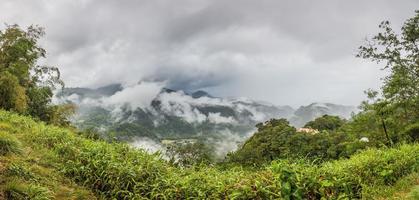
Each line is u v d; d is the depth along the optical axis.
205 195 10.10
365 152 14.87
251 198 9.48
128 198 10.39
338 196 9.82
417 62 32.62
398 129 33.12
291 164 10.52
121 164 11.55
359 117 36.12
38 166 11.21
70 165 11.82
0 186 8.59
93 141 15.95
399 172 12.02
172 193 10.35
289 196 8.84
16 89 35.22
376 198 9.80
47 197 9.03
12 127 16.62
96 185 10.98
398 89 32.22
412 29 31.88
